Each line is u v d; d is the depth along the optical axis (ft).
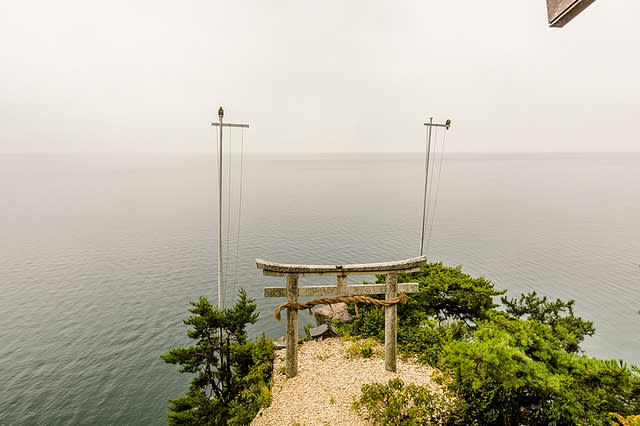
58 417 82.28
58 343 116.37
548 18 9.25
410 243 255.50
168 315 136.77
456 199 498.69
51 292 161.48
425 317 49.03
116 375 98.32
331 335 49.67
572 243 266.57
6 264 204.33
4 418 82.28
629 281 189.67
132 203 460.55
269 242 251.19
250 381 43.70
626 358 122.83
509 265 213.25
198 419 39.14
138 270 191.21
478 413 29.55
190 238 264.31
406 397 31.37
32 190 631.15
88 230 295.89
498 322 32.22
